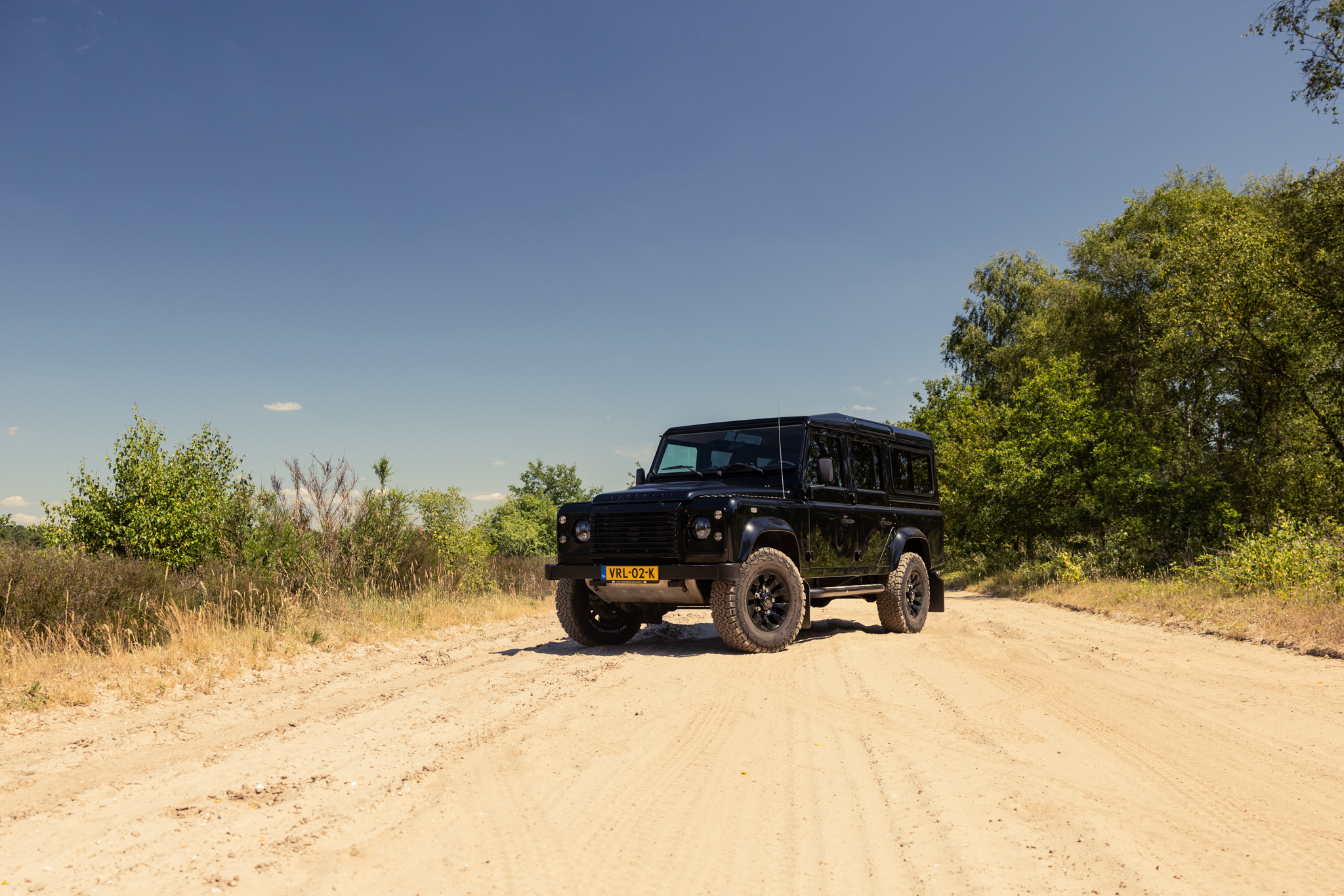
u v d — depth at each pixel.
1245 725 4.83
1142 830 3.13
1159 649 7.92
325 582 12.31
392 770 4.09
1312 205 17.50
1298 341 17.61
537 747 4.49
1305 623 8.30
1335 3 15.18
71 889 2.71
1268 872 2.75
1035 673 6.60
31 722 5.46
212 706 6.05
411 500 15.16
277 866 2.89
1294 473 20.55
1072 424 20.44
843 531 9.13
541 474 75.19
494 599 14.54
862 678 6.46
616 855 2.98
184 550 12.66
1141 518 18.27
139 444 13.11
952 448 25.25
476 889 2.69
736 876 2.78
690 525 7.79
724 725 4.96
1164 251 19.61
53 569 8.62
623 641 9.21
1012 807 3.41
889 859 2.88
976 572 24.89
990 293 44.34
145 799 3.74
